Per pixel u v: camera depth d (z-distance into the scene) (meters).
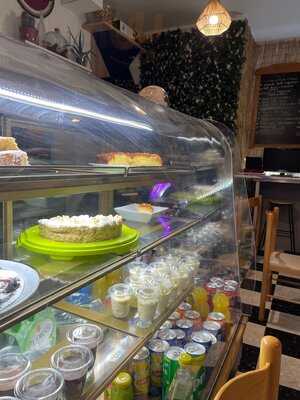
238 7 3.36
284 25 3.80
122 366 0.87
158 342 1.18
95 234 0.92
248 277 2.15
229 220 1.82
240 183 2.11
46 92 1.00
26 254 0.88
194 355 1.11
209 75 3.64
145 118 1.43
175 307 1.20
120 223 1.01
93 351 0.86
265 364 0.56
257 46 4.23
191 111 3.77
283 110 4.16
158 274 1.23
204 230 1.77
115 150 1.36
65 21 2.78
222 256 1.81
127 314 1.06
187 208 1.68
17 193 0.68
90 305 1.10
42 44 2.30
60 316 1.02
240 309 1.76
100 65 3.32
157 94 2.06
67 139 1.17
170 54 3.80
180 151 1.66
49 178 0.75
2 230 0.99
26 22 2.30
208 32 2.55
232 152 2.10
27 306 0.63
